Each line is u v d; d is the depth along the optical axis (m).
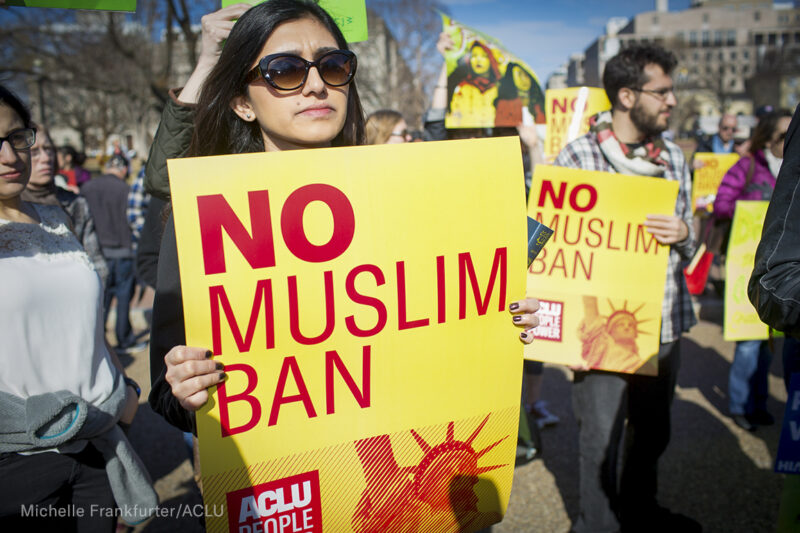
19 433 1.56
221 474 1.17
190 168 1.13
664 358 2.53
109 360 1.87
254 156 1.17
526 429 3.31
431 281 1.27
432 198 1.27
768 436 3.65
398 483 1.29
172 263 1.26
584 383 2.52
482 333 1.33
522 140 3.51
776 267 1.14
